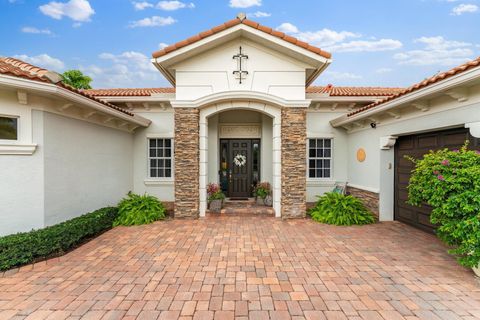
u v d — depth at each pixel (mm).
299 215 7547
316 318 2982
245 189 10281
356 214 7102
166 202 9594
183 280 3881
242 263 4496
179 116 7531
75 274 4074
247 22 6953
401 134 6707
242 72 7527
